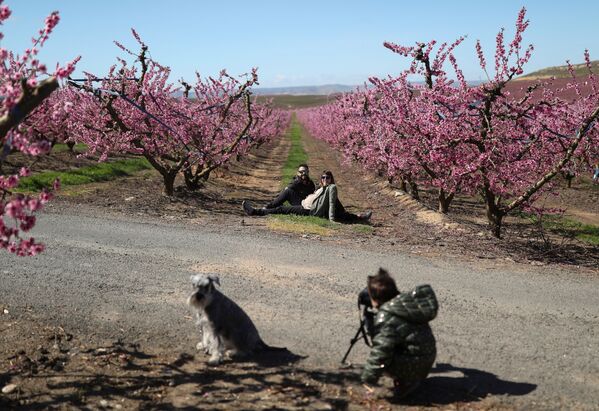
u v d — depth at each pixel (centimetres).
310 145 5306
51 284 792
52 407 476
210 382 532
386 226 1430
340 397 508
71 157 2462
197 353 600
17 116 411
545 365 593
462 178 1266
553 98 1329
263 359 588
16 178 459
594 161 1709
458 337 663
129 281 826
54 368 552
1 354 575
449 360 598
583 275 984
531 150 1279
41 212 1277
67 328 650
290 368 566
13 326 646
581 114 1359
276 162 3531
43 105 805
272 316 711
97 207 1417
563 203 2095
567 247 1251
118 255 959
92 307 717
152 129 1652
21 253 462
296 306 751
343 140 3262
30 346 597
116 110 1614
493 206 1290
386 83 1500
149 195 1673
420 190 2281
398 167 1633
